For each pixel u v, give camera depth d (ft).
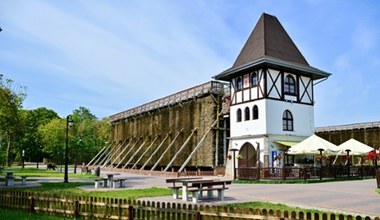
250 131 101.71
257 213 24.48
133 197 50.31
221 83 126.21
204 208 27.07
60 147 198.70
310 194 53.62
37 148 247.50
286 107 101.55
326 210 37.40
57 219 32.53
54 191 59.16
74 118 280.31
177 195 49.06
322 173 84.33
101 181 75.25
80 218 33.09
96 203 32.91
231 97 111.55
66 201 34.81
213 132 121.29
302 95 106.52
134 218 30.45
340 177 87.40
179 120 141.69
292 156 100.48
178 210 28.17
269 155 95.25
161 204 30.81
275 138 97.40
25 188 64.34
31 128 249.34
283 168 80.43
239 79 109.19
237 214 25.22
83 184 75.10
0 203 40.11
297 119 103.55
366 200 46.01
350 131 137.59
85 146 208.64
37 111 278.05
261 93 99.09
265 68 99.09
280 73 102.01
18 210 38.22
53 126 203.41
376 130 128.06
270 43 105.81
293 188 64.44
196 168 127.95
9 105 126.00
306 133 104.99
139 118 178.70
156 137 156.46
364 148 89.81
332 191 57.93
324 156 98.78
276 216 23.62
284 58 104.83
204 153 123.24
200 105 130.52
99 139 256.52
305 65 108.27
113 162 187.83
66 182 80.28
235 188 65.26
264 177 81.82
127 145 183.62
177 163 136.77
